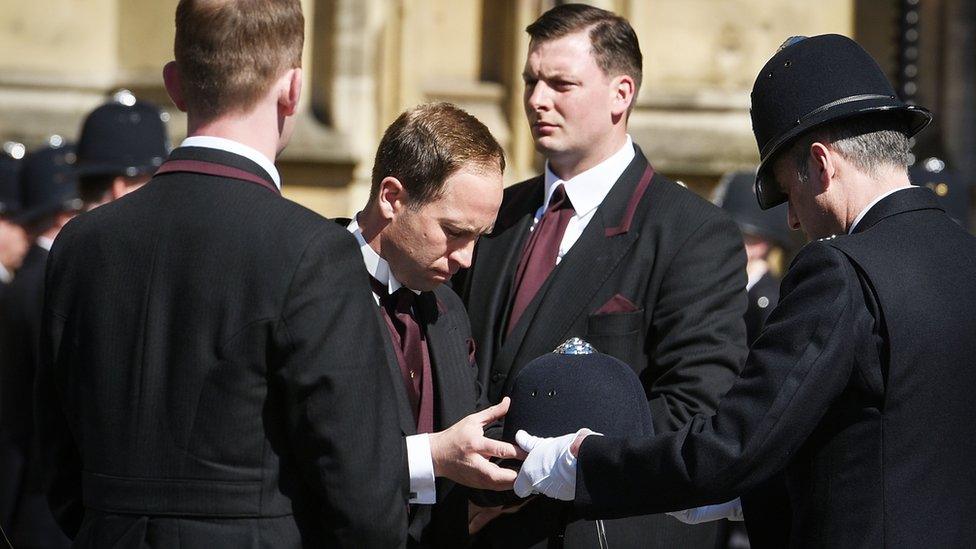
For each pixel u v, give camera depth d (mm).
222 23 7621
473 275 10852
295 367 7383
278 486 7547
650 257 10320
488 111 23156
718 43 23516
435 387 9234
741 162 23328
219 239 7477
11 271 19578
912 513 7562
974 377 7715
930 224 7945
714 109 23438
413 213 8812
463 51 23250
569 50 10633
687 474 7891
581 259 10430
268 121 7781
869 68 8148
